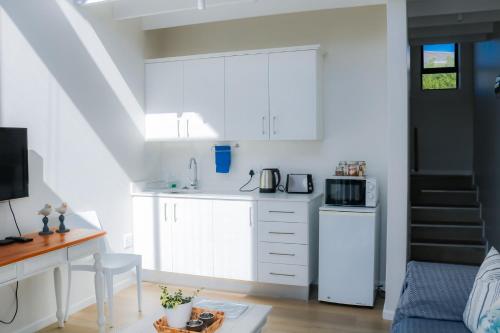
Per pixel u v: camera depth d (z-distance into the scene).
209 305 2.82
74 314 3.97
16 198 3.30
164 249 4.66
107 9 4.35
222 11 4.44
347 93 4.54
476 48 6.75
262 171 4.61
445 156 7.48
